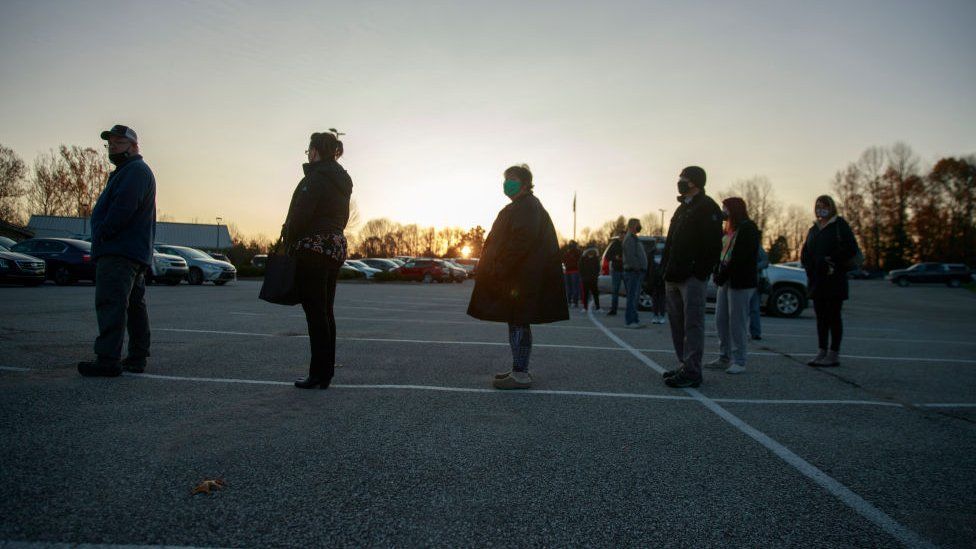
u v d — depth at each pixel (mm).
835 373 5344
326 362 4059
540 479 2506
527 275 4266
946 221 64250
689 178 4691
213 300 12336
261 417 3297
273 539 1906
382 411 3506
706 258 4508
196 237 68438
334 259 4031
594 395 4137
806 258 5902
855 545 1989
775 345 7430
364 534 1964
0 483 2258
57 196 57062
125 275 4215
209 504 2146
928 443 3186
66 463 2490
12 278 15039
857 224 67938
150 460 2564
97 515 2023
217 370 4625
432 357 5605
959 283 41938
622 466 2695
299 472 2488
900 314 14953
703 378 4996
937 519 2211
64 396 3596
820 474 2662
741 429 3363
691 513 2211
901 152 66250
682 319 4828
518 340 4312
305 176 4035
